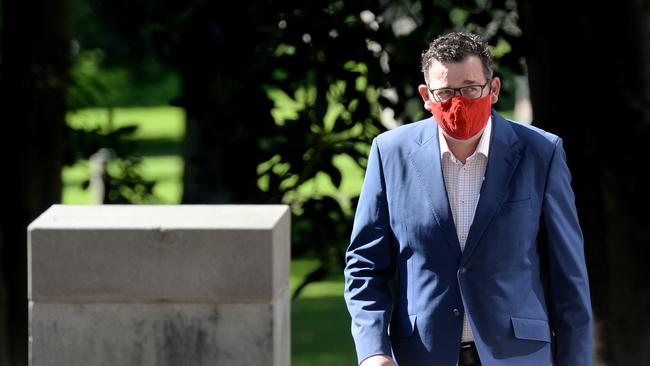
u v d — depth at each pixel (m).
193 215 14.16
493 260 14.46
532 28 24.39
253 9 23.89
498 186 14.54
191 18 24.06
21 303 29.75
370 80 24.03
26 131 29.75
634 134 23.88
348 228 24.86
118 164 30.06
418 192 14.73
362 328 14.78
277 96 24.81
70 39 30.80
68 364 13.79
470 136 14.30
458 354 14.60
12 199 29.81
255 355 13.61
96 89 31.27
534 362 14.54
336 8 23.84
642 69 23.75
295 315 49.56
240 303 13.59
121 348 13.73
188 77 24.34
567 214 14.71
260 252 13.48
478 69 14.16
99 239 13.64
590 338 14.77
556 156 14.75
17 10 29.88
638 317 24.25
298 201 24.89
